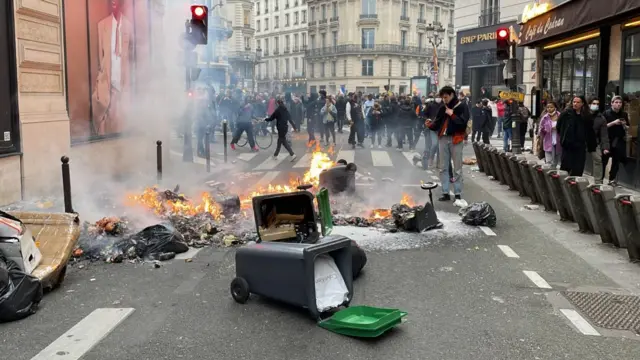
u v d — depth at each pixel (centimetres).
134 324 465
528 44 1658
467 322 466
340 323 442
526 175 1006
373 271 604
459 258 654
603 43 1277
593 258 656
